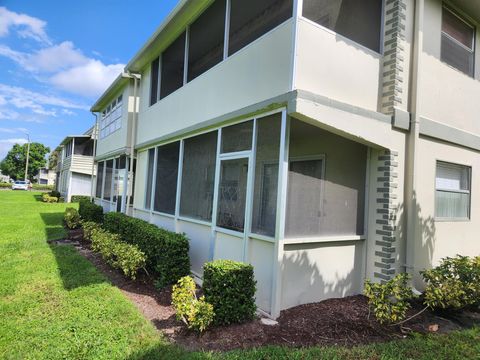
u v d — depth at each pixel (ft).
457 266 16.75
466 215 22.85
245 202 17.25
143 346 11.80
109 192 45.01
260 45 17.02
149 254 20.68
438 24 20.99
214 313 13.07
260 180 16.33
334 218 17.01
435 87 20.39
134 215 35.88
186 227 23.68
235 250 17.78
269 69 16.19
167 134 27.78
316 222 16.30
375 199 17.93
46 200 82.23
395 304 14.74
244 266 14.20
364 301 16.96
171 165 27.30
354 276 17.87
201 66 24.97
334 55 16.06
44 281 18.79
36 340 12.11
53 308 15.07
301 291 15.90
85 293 17.01
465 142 22.16
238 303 13.74
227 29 20.43
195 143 23.56
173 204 26.17
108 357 11.04
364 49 17.46
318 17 15.87
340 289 17.31
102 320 13.87
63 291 17.26
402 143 18.21
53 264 22.52
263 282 15.56
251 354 11.25
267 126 16.19
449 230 21.03
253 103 17.20
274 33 16.05
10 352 11.32
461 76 22.49
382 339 13.07
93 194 54.70
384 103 18.08
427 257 19.20
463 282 15.93
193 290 14.02
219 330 13.16
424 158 19.44
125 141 37.42
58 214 53.57
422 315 15.83
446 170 21.50
